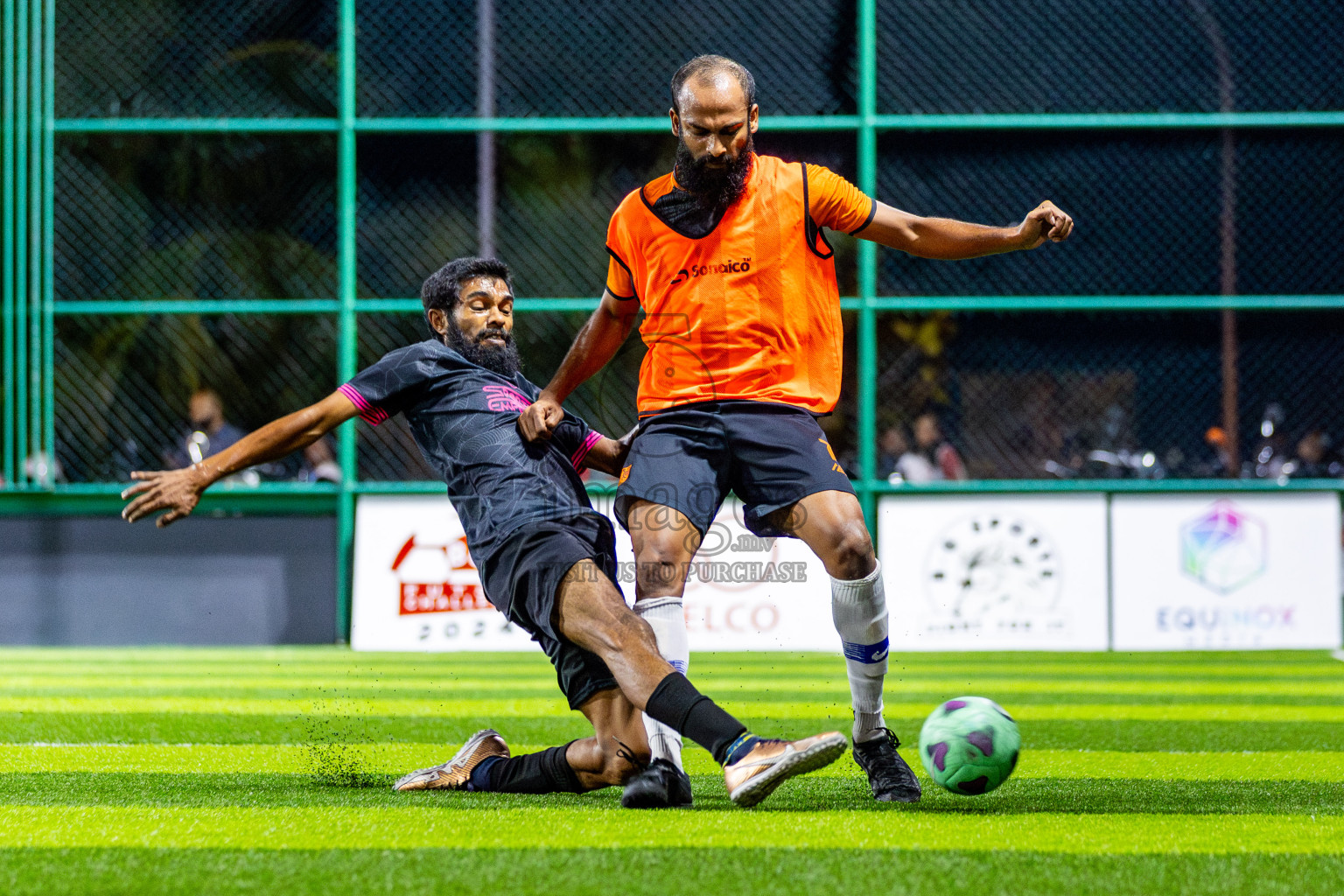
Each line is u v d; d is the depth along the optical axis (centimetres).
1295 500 2227
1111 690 1555
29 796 768
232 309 2331
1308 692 1541
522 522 740
